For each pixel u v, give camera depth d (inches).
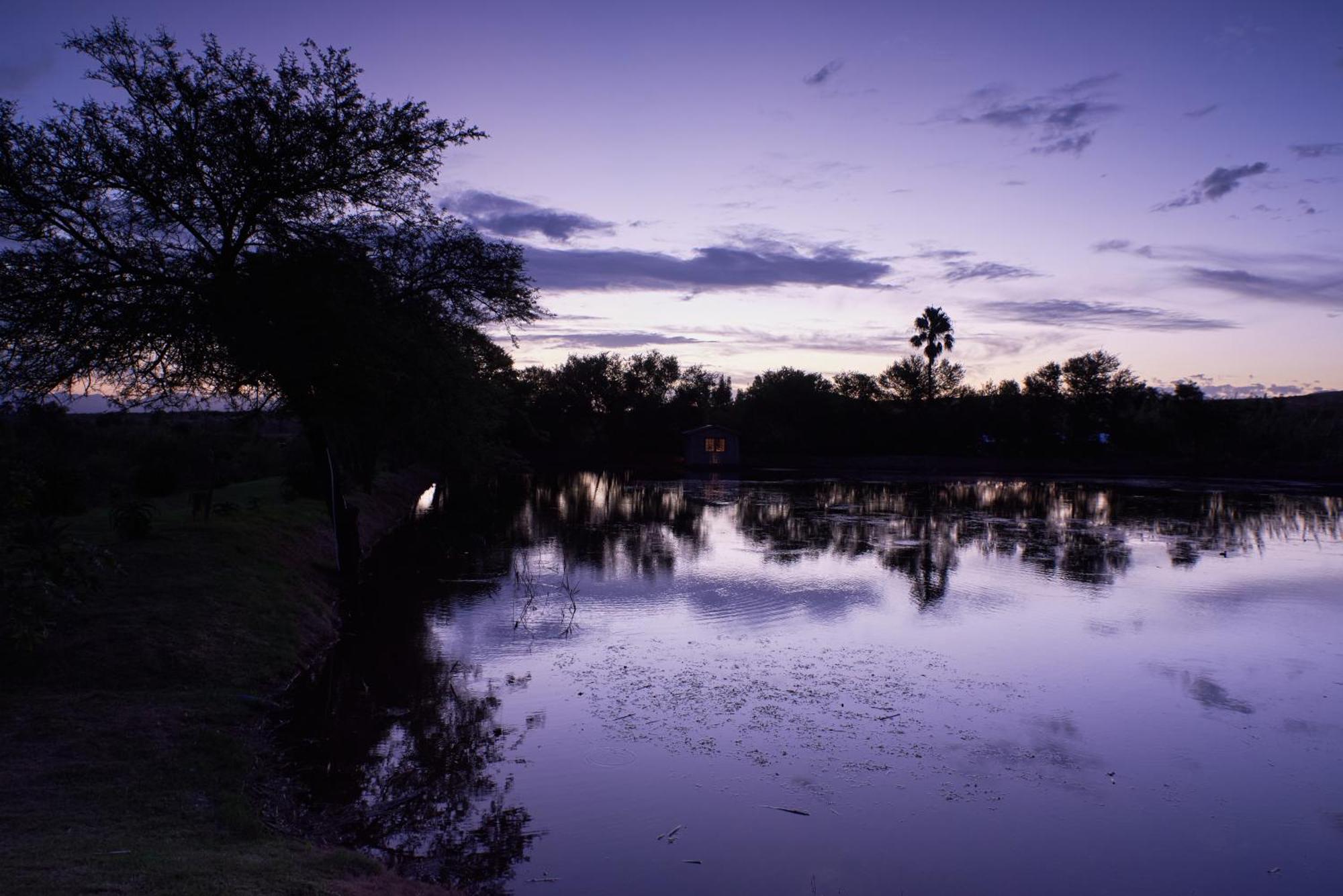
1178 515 1272.1
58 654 380.5
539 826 280.4
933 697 417.7
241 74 550.9
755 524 1101.7
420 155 595.2
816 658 476.7
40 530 344.8
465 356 711.7
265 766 319.0
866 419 2672.2
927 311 2817.4
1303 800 313.4
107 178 516.1
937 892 246.2
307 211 569.9
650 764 332.5
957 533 1023.6
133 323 515.2
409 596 633.6
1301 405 3408.0
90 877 193.3
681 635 523.8
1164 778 330.3
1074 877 256.5
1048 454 2463.1
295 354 528.4
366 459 1006.4
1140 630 555.8
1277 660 491.5
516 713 386.0
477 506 1328.7
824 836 277.9
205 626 437.1
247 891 196.7
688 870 254.1
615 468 2440.9
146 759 298.8
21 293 502.6
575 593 646.5
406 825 278.8
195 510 667.4
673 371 3031.5
